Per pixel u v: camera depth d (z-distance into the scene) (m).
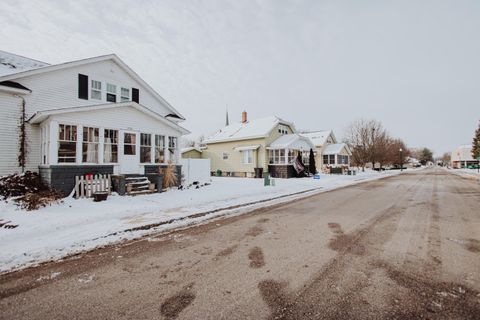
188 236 5.29
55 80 11.97
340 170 30.09
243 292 3.03
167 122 13.37
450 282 3.23
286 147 22.94
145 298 2.92
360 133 44.19
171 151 14.12
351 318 2.52
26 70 10.98
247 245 4.71
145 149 12.80
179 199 9.55
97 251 4.43
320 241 4.91
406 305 2.73
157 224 6.18
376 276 3.41
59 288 3.16
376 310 2.65
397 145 54.94
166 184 12.57
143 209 7.65
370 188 14.80
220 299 2.88
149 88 16.05
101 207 7.78
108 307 2.75
